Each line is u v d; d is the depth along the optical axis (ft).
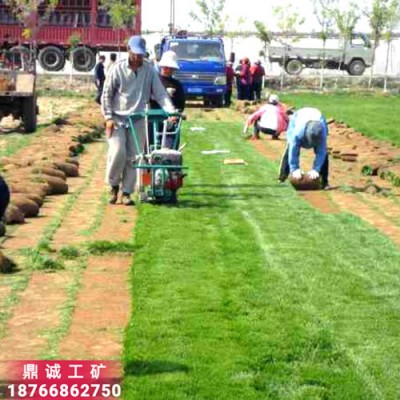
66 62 161.27
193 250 34.04
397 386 21.63
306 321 25.95
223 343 23.98
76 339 24.71
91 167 57.98
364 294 28.91
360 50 181.27
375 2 179.63
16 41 153.79
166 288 28.91
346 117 102.12
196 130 85.51
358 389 21.33
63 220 40.11
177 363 22.53
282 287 29.32
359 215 43.45
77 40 155.12
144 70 43.39
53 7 150.82
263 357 22.98
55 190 46.68
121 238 36.47
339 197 48.03
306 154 66.23
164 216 40.73
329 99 139.33
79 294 28.71
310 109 50.01
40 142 66.54
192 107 122.31
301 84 171.42
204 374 21.91
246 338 24.29
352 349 23.95
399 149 67.56
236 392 20.93
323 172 50.06
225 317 26.11
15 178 46.32
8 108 79.61
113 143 43.42
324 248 35.19
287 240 36.37
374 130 86.38
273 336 24.50
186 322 25.55
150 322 25.49
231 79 125.80
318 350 23.68
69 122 83.30
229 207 43.52
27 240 35.88
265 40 183.93
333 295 28.63
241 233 37.37
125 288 29.43
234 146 71.77
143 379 21.61
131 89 43.27
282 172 51.11
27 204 40.34
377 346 24.21
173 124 46.65
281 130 77.61
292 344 23.91
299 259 33.12
